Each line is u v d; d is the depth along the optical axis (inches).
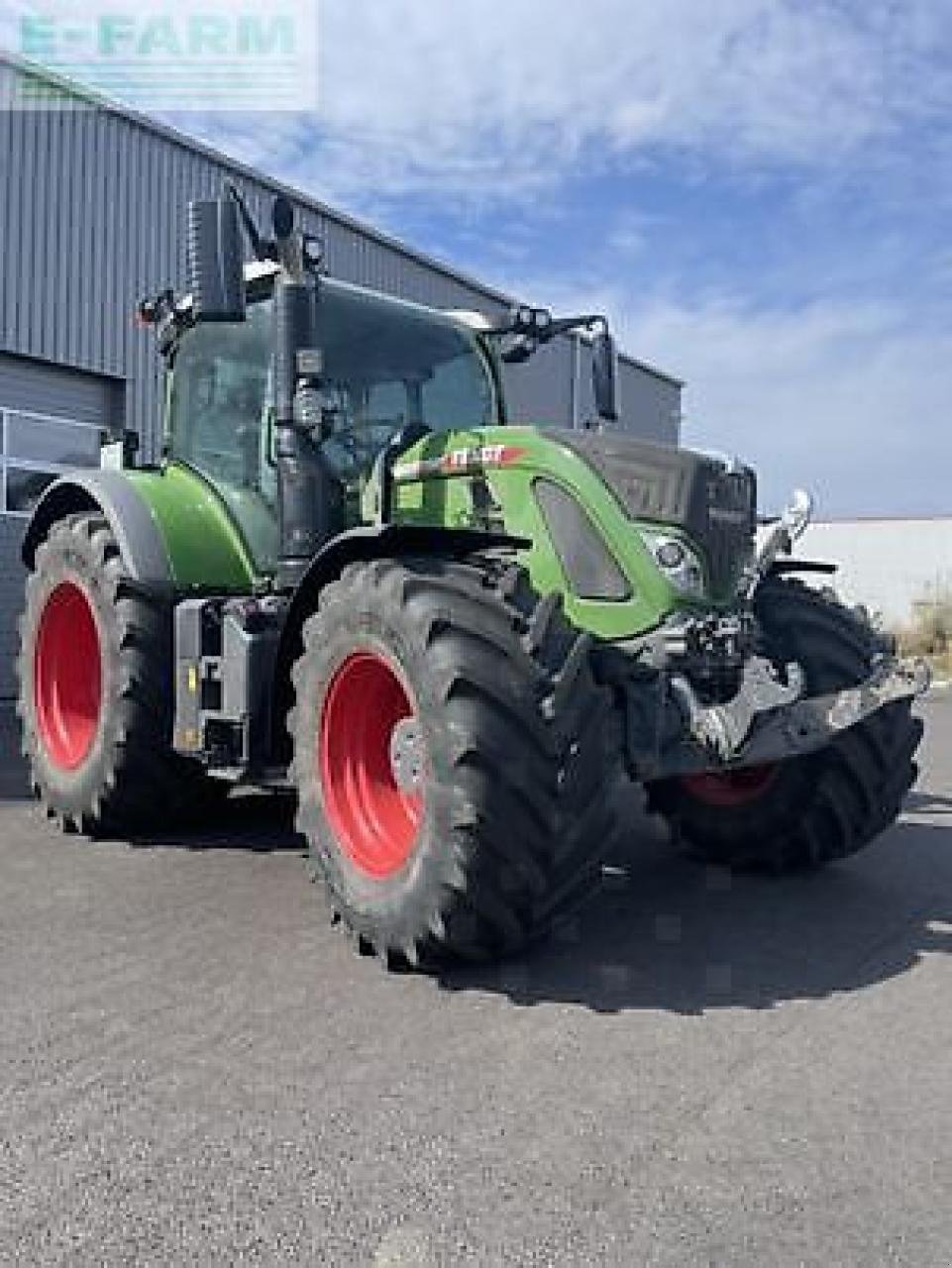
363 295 206.2
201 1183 91.6
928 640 1023.0
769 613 182.7
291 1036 120.0
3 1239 83.8
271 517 199.0
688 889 182.9
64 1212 87.4
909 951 152.5
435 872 132.4
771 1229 86.4
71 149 443.2
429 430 194.7
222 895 171.5
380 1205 88.8
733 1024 125.8
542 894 133.8
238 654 177.2
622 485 158.4
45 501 234.2
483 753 130.0
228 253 160.4
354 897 144.4
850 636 178.4
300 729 156.6
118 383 469.1
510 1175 93.4
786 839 185.2
